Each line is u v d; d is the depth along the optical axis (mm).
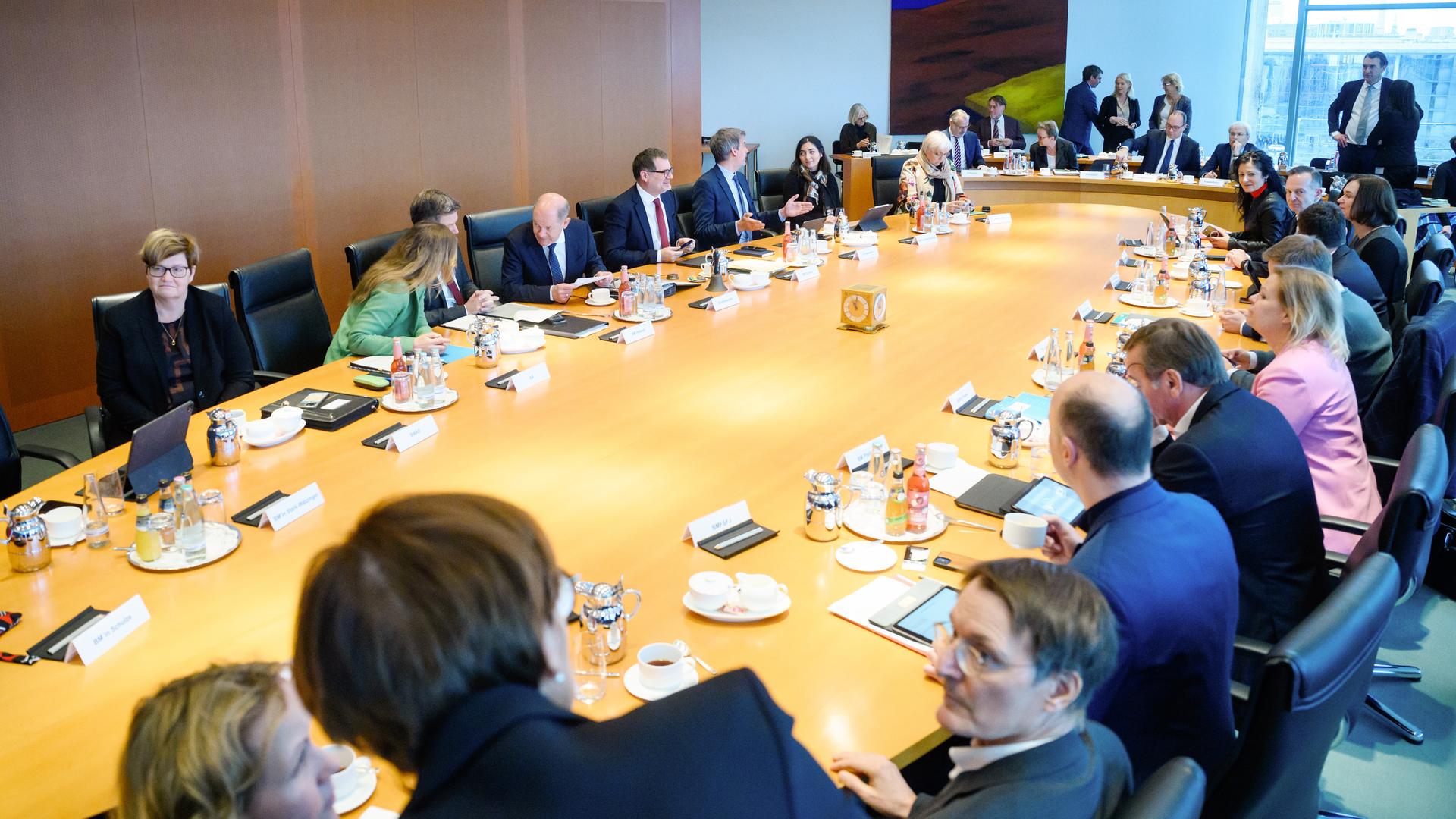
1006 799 1280
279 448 3021
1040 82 11617
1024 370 3664
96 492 2410
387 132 6746
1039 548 2348
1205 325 4281
